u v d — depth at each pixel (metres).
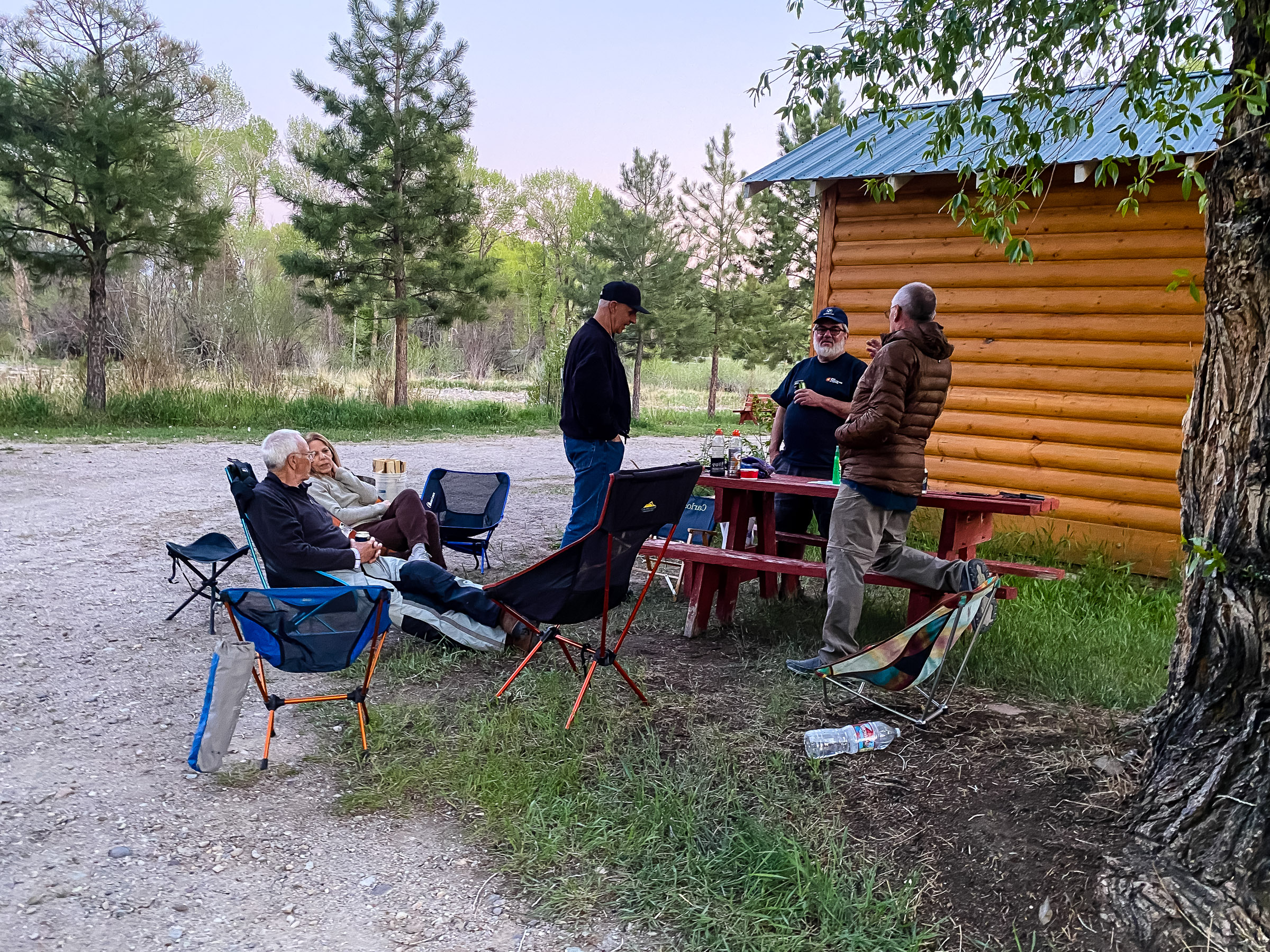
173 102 15.27
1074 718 3.64
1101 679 4.11
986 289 7.20
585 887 2.69
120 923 2.45
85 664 4.29
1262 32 2.61
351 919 2.52
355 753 3.47
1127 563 6.63
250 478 4.24
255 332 24.53
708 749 3.47
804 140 19.86
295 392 20.06
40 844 2.79
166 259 16.48
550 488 10.52
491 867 2.80
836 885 2.65
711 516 6.21
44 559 6.16
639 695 3.91
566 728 3.58
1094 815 2.78
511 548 7.05
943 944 2.44
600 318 5.22
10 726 3.58
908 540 7.17
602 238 22.17
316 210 18.39
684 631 4.97
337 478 5.67
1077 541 6.91
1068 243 6.84
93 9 14.62
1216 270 2.66
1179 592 6.05
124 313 22.72
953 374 7.39
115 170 14.61
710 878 2.72
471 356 37.22
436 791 3.22
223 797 3.15
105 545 6.67
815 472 5.65
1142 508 6.68
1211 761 2.54
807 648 4.67
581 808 3.08
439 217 19.38
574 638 4.79
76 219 14.70
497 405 20.27
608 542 3.62
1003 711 3.73
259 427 16.12
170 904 2.54
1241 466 2.59
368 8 17.95
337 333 32.53
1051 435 7.01
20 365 24.45
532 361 38.06
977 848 2.75
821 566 4.48
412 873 2.75
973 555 5.21
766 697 4.01
